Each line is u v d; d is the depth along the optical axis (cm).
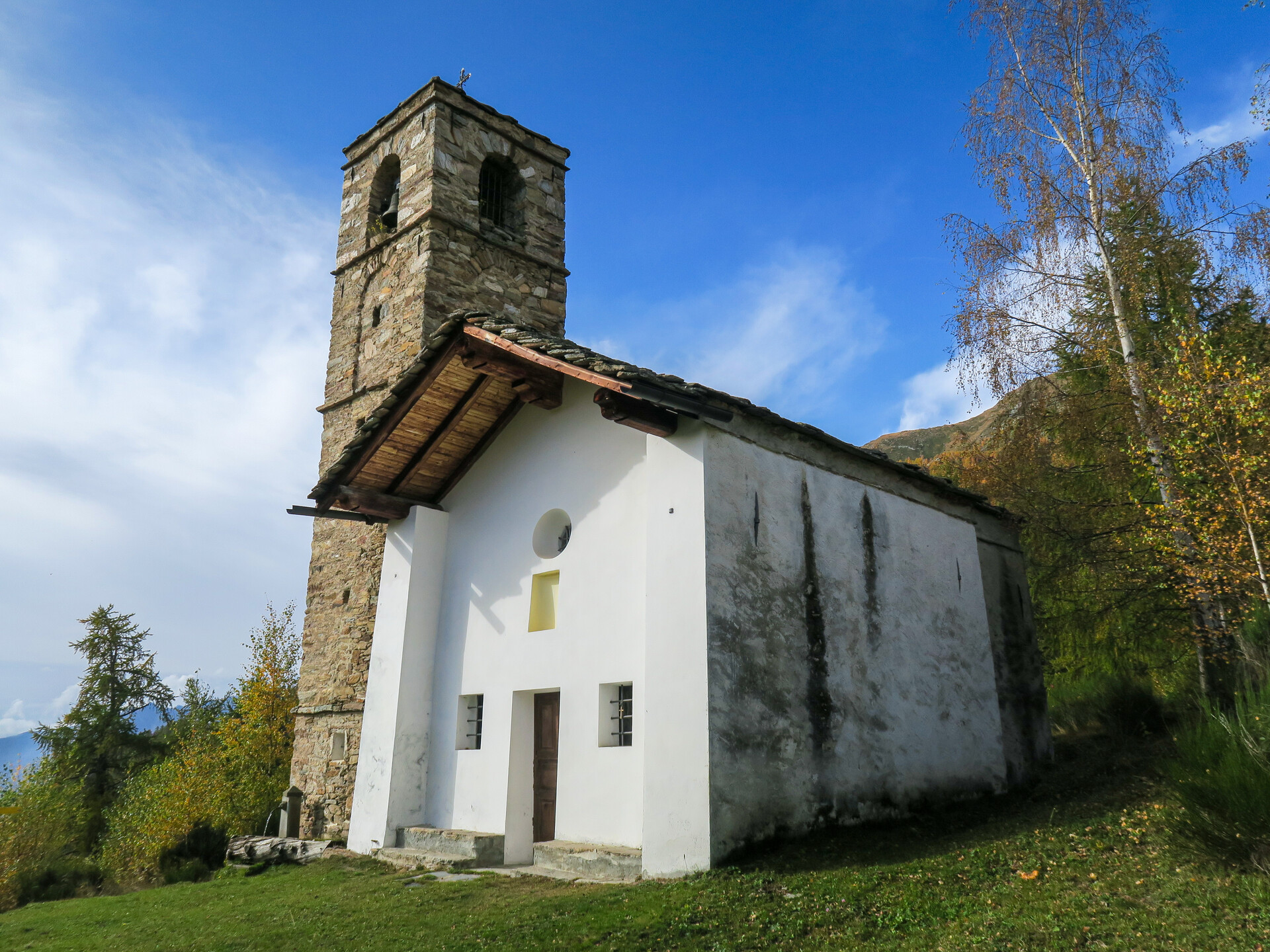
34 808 2106
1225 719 683
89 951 757
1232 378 934
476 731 1089
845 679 906
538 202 1677
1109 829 736
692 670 772
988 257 1263
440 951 617
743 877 686
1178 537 1051
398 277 1510
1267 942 457
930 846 798
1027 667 1263
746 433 891
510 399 1120
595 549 962
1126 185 1212
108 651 3269
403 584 1159
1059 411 1249
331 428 1559
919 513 1120
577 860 821
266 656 2148
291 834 1304
